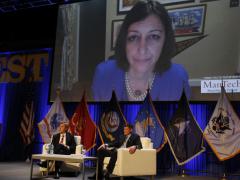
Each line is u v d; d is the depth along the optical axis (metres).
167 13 7.57
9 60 10.54
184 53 7.23
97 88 8.05
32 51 10.29
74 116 8.19
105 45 8.13
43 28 10.02
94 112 8.47
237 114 6.55
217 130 6.54
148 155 5.49
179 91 7.14
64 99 8.44
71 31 8.64
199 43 7.10
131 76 7.68
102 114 7.87
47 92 9.80
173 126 7.01
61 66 8.62
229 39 6.80
